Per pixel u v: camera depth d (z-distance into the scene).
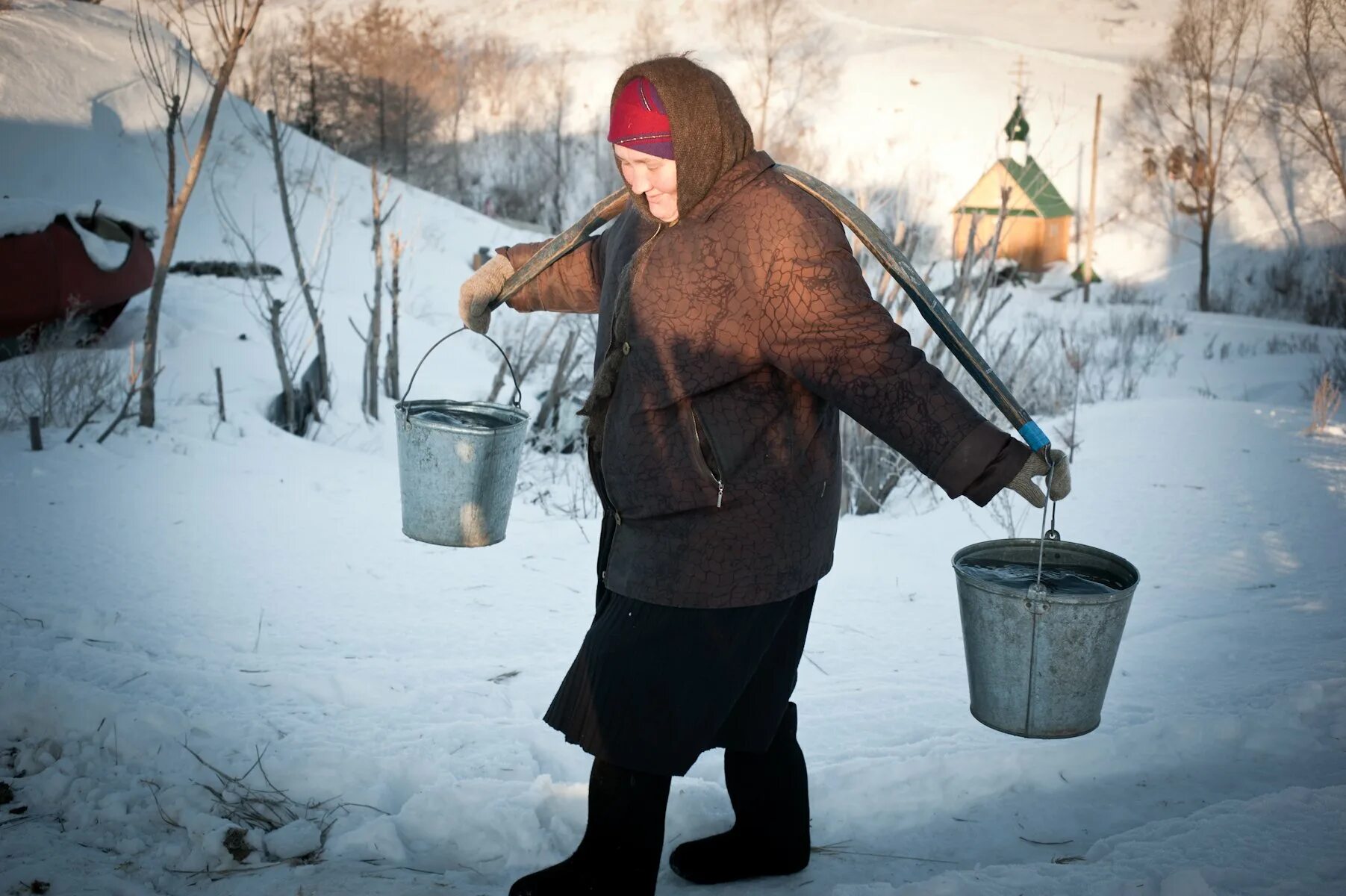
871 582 6.00
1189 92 43.47
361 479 8.29
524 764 3.39
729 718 2.56
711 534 2.38
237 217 22.91
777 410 2.38
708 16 74.06
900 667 4.69
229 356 11.61
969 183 53.34
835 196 2.40
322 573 5.90
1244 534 6.56
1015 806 3.09
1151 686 4.16
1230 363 20.12
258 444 8.95
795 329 2.27
